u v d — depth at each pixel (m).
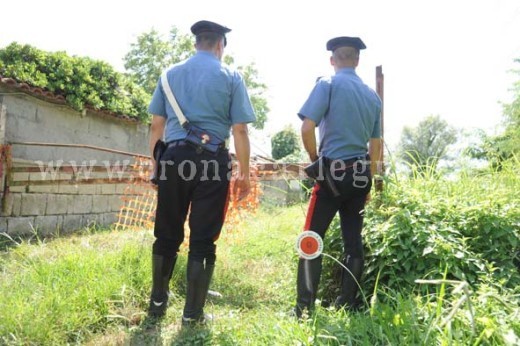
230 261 3.93
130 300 2.81
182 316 2.52
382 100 3.44
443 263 2.58
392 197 3.13
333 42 2.92
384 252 2.74
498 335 1.73
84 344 2.24
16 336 2.12
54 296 2.46
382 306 2.18
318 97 2.71
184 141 2.48
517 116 9.44
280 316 2.51
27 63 6.35
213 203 2.51
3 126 5.77
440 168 3.56
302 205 4.12
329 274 3.13
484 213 2.87
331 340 2.00
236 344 2.16
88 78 7.20
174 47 26.41
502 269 2.59
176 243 2.70
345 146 2.72
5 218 5.81
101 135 7.94
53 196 6.66
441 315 1.95
